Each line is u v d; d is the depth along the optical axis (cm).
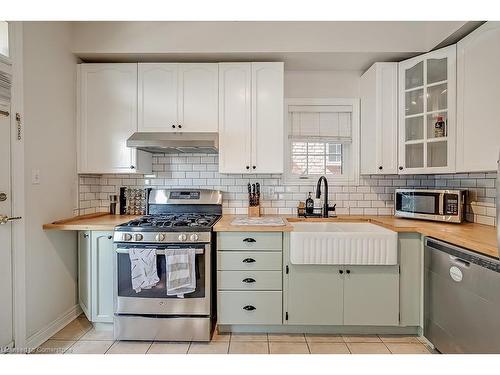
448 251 180
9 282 189
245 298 220
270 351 203
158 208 285
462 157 212
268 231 217
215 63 258
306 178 299
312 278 219
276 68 257
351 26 246
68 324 241
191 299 212
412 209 246
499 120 182
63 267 240
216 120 258
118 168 260
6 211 186
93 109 259
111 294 228
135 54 253
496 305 144
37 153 211
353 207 293
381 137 257
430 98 239
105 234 227
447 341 181
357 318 219
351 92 293
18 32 193
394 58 257
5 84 184
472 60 203
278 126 257
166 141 241
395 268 217
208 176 294
